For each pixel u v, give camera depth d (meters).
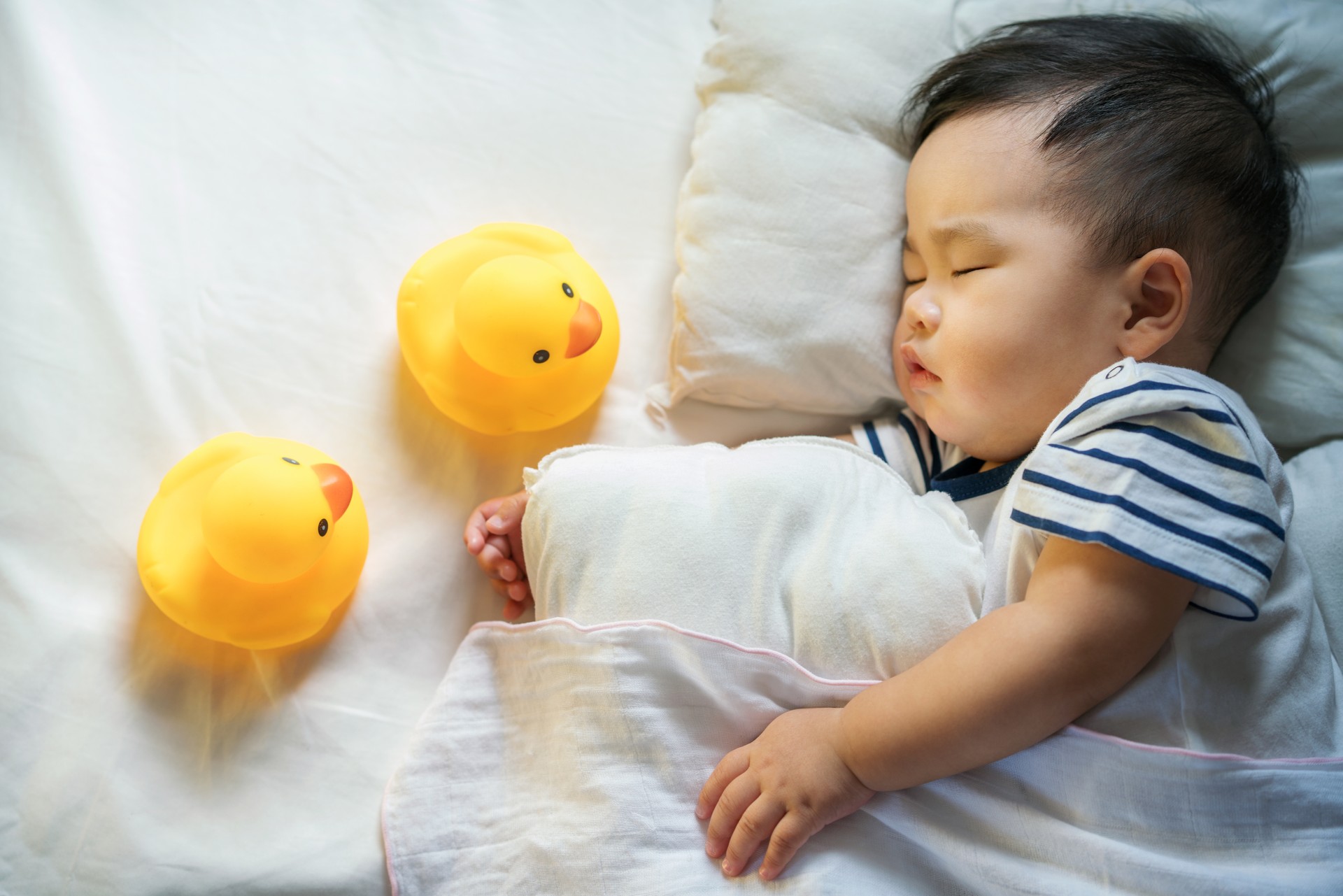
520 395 0.91
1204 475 0.72
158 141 0.96
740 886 0.75
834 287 0.94
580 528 0.82
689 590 0.80
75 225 0.91
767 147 0.95
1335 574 0.85
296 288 0.95
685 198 0.98
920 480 0.96
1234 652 0.77
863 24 0.97
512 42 1.04
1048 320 0.82
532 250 0.93
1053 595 0.73
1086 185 0.81
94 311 0.90
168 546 0.82
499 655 0.86
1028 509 0.75
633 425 0.99
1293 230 0.95
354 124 1.00
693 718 0.79
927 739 0.72
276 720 0.85
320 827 0.82
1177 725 0.76
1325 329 0.93
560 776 0.79
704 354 0.94
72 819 0.80
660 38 1.08
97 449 0.88
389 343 0.96
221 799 0.82
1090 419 0.76
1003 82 0.86
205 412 0.91
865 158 0.96
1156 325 0.82
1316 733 0.77
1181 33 0.91
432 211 0.99
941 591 0.79
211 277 0.94
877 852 0.76
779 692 0.80
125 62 0.97
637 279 1.02
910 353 0.91
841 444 0.91
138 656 0.85
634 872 0.76
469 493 0.95
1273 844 0.73
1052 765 0.76
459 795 0.82
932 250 0.87
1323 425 0.93
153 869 0.79
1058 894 0.73
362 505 0.89
